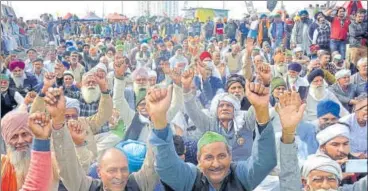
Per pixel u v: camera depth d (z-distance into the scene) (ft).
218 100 13.10
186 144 10.82
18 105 13.94
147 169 9.41
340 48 15.25
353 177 10.43
